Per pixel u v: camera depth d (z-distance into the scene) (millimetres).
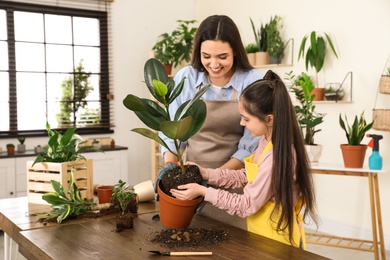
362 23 4211
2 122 4887
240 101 1690
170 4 5898
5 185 4422
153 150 5508
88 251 1434
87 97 5410
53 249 1454
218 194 1631
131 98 1501
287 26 4879
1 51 4852
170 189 1645
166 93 1571
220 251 1436
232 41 1876
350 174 3561
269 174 1614
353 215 4414
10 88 4902
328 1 4477
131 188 1955
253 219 1742
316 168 3639
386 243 4102
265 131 1694
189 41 5375
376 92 4129
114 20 5520
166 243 1513
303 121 3621
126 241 1537
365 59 4203
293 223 1613
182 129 1536
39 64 5086
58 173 2102
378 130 3746
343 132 4430
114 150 5031
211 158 2104
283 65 4840
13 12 4895
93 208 1899
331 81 4500
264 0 5125
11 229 1808
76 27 5301
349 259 3801
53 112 5191
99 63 5473
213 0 5836
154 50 5609
